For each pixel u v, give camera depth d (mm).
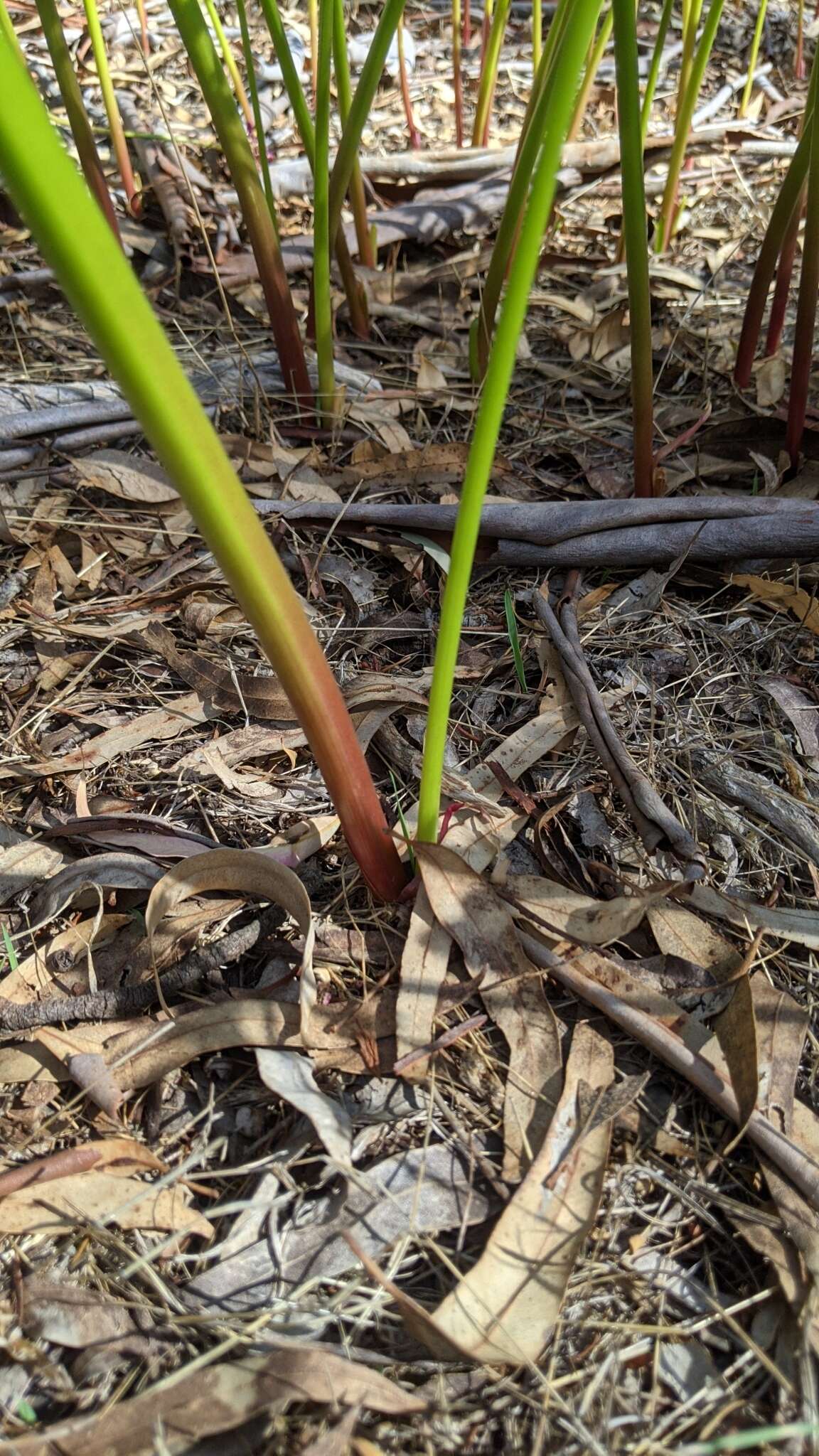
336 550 572
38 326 716
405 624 528
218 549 262
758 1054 336
